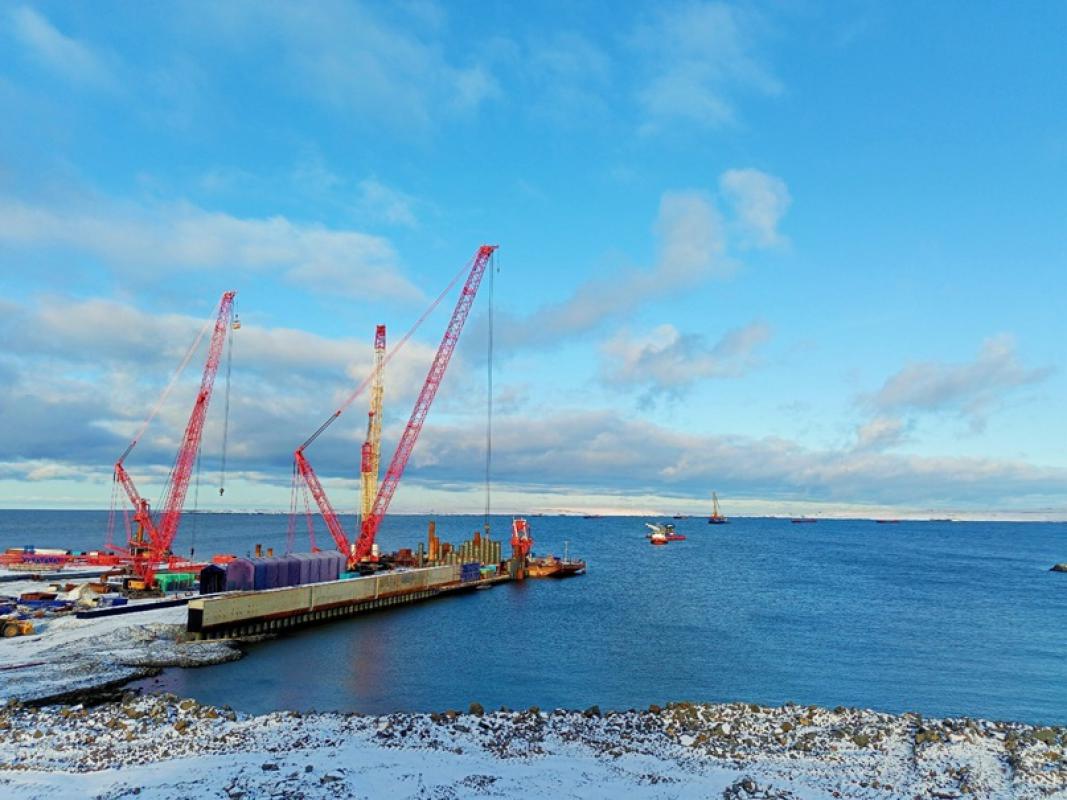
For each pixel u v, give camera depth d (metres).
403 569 154.12
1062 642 95.81
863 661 82.88
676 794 36.16
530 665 79.75
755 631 102.50
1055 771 40.38
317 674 74.31
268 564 116.69
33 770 37.94
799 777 39.69
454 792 35.12
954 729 49.41
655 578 184.88
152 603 103.75
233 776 36.34
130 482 146.12
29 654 75.25
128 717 49.53
